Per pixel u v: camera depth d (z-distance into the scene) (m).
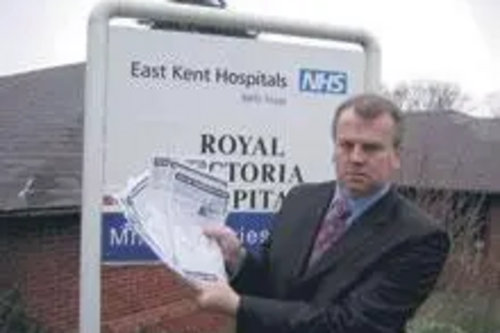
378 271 3.51
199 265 3.93
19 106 22.05
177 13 4.59
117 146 4.49
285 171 4.84
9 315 16.52
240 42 4.73
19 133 20.19
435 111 34.91
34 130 20.30
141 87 4.54
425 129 32.47
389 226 3.55
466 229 16.23
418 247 3.51
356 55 5.02
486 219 29.55
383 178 3.53
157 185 4.09
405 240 3.51
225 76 4.71
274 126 4.81
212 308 3.57
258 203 4.78
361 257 3.53
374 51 5.03
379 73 5.07
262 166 4.79
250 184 4.76
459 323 15.26
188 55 4.63
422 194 15.17
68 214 17.11
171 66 4.60
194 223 4.09
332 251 3.59
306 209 3.77
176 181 4.11
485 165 30.23
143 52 4.54
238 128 4.73
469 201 21.50
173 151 4.60
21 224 17.02
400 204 3.62
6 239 17.00
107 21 4.45
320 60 4.92
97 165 4.42
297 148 4.86
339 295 3.52
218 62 4.70
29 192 17.20
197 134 4.65
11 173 18.09
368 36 5.00
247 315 3.52
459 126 33.12
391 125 3.52
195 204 4.12
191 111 4.64
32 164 18.45
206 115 4.67
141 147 4.54
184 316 17.69
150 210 4.05
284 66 4.84
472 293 15.77
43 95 22.53
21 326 16.62
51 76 23.81
